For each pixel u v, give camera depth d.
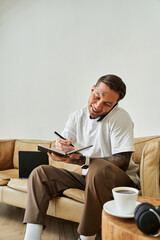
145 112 2.22
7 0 3.13
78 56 2.65
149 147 1.28
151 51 2.22
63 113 2.69
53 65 2.79
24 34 3.02
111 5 2.50
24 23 3.03
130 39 2.35
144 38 2.27
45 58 2.85
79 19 2.69
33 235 1.13
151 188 1.24
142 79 2.25
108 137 1.46
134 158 1.80
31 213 1.18
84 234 1.09
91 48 2.58
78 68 2.64
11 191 1.71
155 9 2.24
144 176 1.28
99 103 1.37
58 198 1.46
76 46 2.68
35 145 2.43
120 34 2.42
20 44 3.03
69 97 2.67
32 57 2.94
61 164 2.13
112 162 1.28
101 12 2.55
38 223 1.15
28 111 2.90
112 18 2.48
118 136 1.38
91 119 1.51
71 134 1.65
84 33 2.64
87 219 1.09
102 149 1.47
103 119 1.45
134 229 0.64
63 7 2.80
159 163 1.25
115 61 2.43
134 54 2.32
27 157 1.91
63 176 1.41
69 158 1.24
